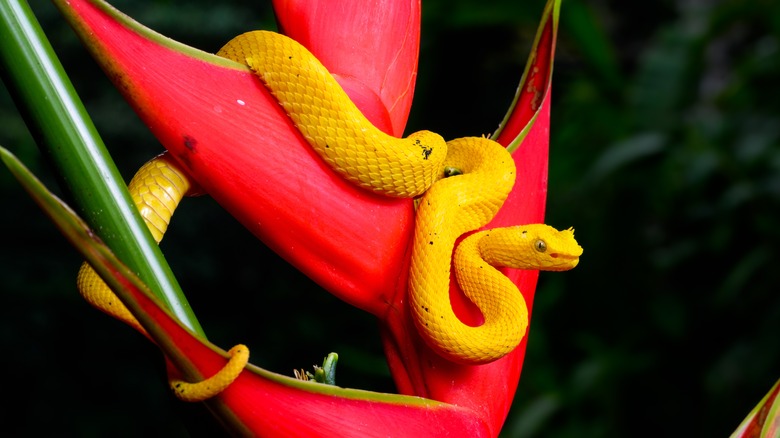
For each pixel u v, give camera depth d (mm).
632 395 1627
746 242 1680
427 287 599
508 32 2438
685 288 1744
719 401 1526
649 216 1763
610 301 1719
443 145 611
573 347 1731
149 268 554
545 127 637
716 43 2033
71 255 2352
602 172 1677
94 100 2717
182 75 581
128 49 576
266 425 557
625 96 1824
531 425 1548
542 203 636
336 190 595
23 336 2186
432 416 584
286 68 587
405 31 623
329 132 589
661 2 2434
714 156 1647
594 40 1770
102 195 552
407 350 609
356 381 1596
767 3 1701
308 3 620
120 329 2268
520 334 602
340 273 600
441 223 604
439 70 2422
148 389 2211
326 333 1951
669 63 1788
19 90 548
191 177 590
